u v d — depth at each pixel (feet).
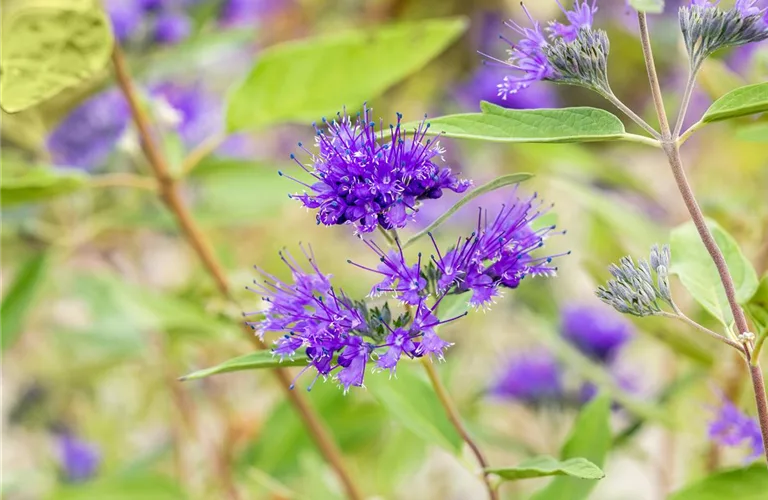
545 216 1.48
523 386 1.88
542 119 1.40
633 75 2.77
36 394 2.59
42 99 1.59
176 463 2.13
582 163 1.98
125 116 1.97
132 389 2.72
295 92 1.71
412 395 1.57
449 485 2.39
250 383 2.49
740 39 1.40
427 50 1.69
